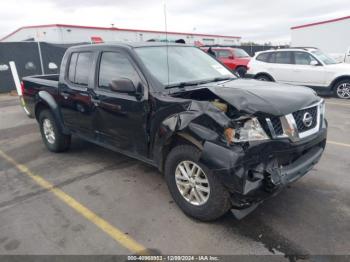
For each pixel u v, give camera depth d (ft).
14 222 10.35
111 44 12.67
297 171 8.95
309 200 10.93
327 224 9.52
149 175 13.64
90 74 13.30
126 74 11.66
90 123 13.69
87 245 9.01
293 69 33.63
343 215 9.96
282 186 8.54
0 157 16.81
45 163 15.60
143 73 10.96
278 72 34.73
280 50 35.12
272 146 8.49
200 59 13.82
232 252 8.47
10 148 18.34
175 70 11.96
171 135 9.63
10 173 14.55
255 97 9.16
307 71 32.73
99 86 12.84
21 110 30.71
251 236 9.09
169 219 10.12
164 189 12.25
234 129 8.28
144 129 10.99
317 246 8.55
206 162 8.57
